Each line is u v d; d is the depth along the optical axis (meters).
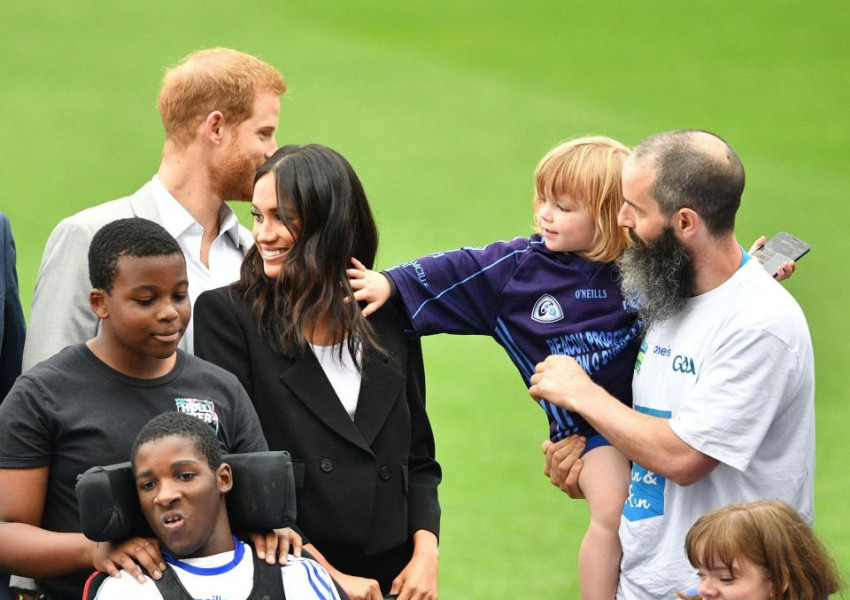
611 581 15.83
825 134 79.25
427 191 66.25
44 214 59.81
